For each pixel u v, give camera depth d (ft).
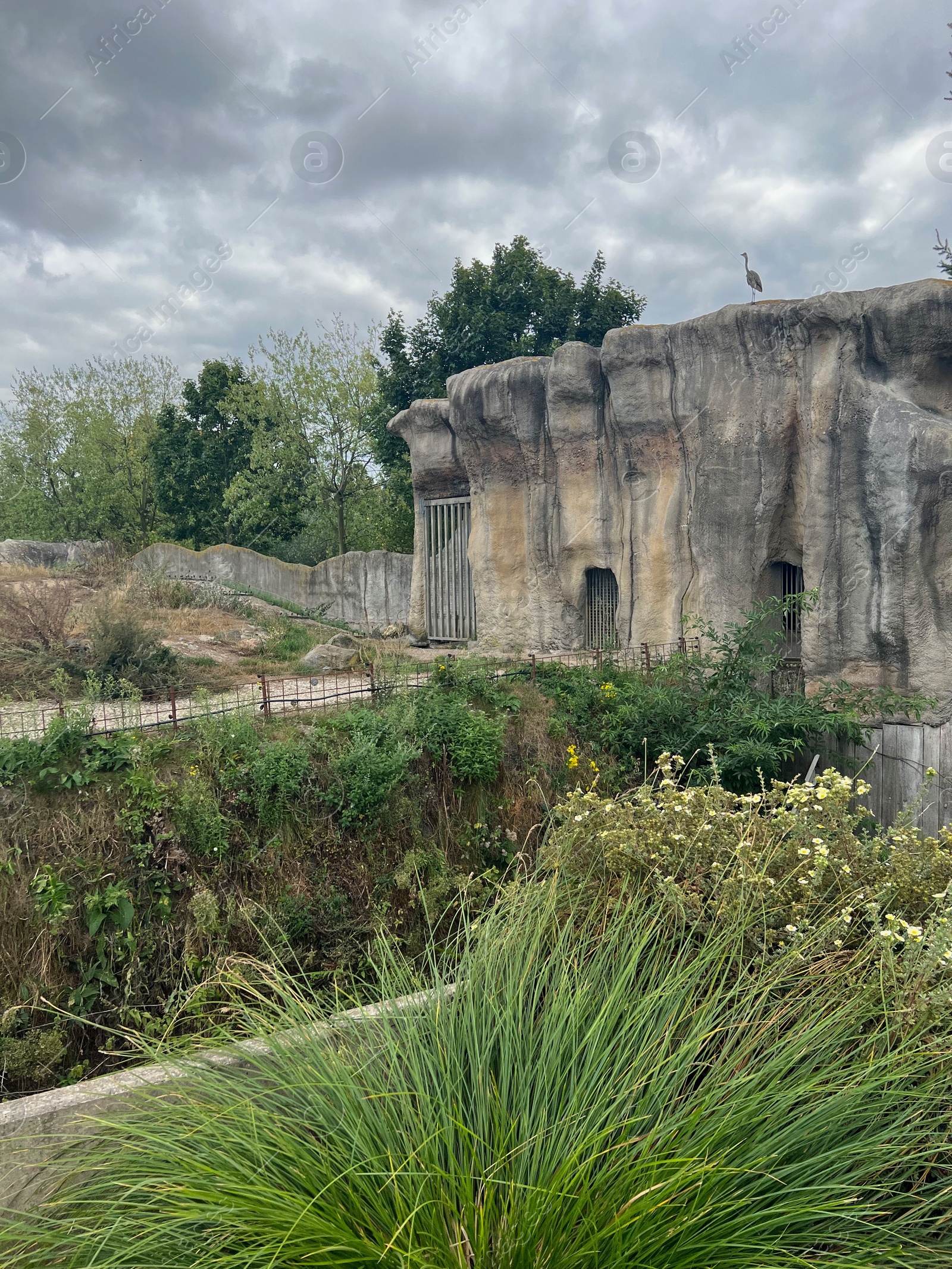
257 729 24.48
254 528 97.86
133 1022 17.85
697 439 39.50
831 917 10.50
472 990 8.80
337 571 68.23
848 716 30.19
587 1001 8.64
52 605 36.58
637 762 30.01
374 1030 8.76
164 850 20.06
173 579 58.23
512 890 11.43
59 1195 7.76
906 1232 6.93
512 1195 6.47
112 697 29.78
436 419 54.13
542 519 47.83
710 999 8.52
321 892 21.65
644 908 11.11
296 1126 7.55
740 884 10.61
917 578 32.22
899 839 12.06
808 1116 7.13
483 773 26.32
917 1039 8.02
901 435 32.14
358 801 22.98
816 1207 6.37
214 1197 6.47
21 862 18.42
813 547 35.42
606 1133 6.52
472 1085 7.75
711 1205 6.19
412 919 22.66
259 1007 10.87
